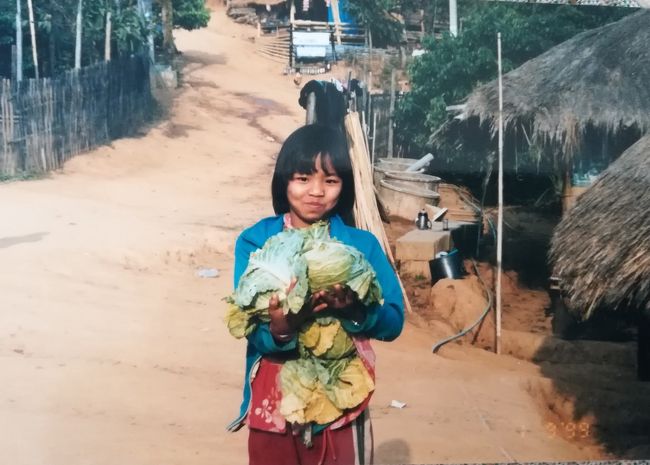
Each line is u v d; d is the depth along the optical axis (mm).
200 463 3576
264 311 2354
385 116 5398
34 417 3850
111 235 5730
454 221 5789
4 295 4898
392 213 5688
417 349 5266
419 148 5480
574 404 4867
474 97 5273
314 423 2486
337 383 2482
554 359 5672
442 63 5320
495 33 5312
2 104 7020
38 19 7453
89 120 6598
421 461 3885
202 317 5020
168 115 6113
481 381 4812
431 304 5812
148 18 6254
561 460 4160
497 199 5617
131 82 6367
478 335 5734
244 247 2609
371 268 2398
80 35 7281
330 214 2613
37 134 6824
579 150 5297
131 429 3828
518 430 4352
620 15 5574
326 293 2338
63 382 4121
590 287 4508
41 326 4684
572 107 5203
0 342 4449
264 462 2539
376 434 4105
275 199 2688
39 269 5301
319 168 2553
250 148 5836
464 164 5488
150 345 4625
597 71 5285
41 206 6223
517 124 5328
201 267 5461
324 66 5613
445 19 5434
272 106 5805
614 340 5961
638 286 4320
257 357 2545
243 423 2617
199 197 5898
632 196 4637
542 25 5375
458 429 4262
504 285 5883
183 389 4188
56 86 6867
